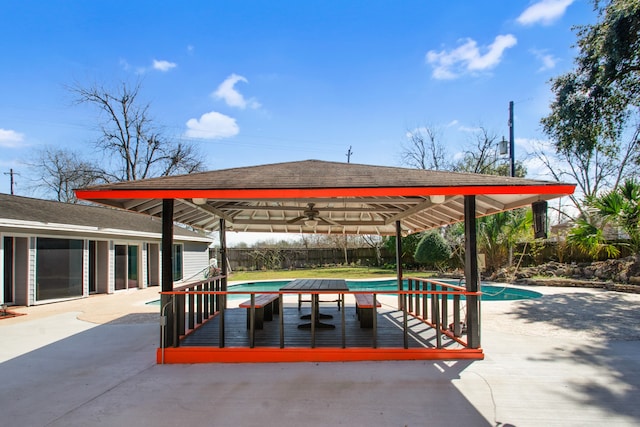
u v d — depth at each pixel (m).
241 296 14.62
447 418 3.41
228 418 3.45
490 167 25.81
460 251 18.44
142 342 6.45
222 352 5.18
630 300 10.05
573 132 12.20
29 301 10.84
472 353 5.14
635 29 9.95
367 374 4.56
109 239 13.97
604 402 3.70
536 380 4.30
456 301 5.84
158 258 17.20
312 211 7.36
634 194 11.80
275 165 6.77
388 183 4.87
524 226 14.91
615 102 11.49
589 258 15.02
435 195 4.88
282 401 3.82
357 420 3.39
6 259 10.77
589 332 6.60
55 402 3.88
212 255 25.33
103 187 4.91
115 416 3.53
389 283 16.70
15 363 5.26
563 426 3.24
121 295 13.55
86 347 6.14
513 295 12.84
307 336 5.89
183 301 5.90
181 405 3.76
